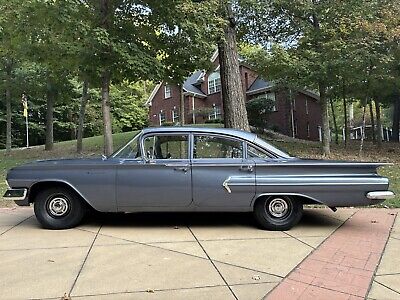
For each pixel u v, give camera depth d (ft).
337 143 75.25
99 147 66.49
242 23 48.49
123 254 14.51
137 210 17.85
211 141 18.01
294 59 45.62
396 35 41.73
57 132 113.70
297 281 12.01
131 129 125.90
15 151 68.13
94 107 107.14
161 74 30.99
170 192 17.51
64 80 56.70
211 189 17.43
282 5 46.32
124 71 30.63
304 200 17.75
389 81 50.03
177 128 18.25
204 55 32.58
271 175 17.43
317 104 111.96
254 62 50.80
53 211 18.33
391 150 62.23
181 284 11.71
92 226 18.63
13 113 100.99
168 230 17.85
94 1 30.60
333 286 11.66
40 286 11.60
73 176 17.84
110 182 17.71
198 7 28.76
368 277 12.37
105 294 11.03
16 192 17.98
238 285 11.66
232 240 16.24
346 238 16.60
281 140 73.15
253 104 86.74
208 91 113.39
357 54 43.24
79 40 28.58
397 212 21.67
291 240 16.26
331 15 44.42
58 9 26.81
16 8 27.48
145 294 11.02
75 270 12.90
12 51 38.27
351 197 17.22
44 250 15.02
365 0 43.42
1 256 14.35
